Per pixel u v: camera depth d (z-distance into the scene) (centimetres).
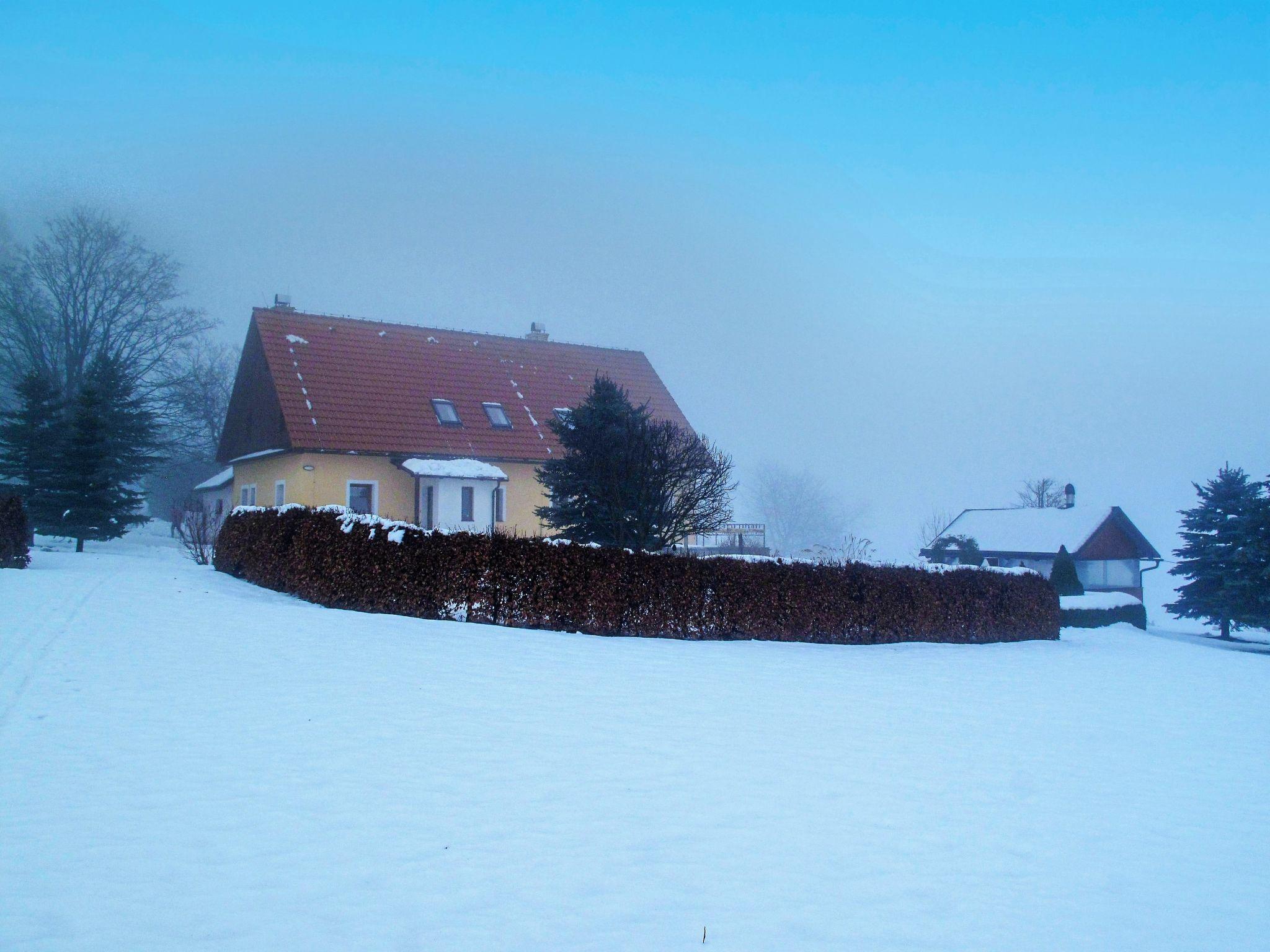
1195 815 706
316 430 2947
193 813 567
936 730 934
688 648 1362
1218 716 1151
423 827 565
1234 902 538
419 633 1230
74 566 1977
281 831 547
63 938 411
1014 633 1953
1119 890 546
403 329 3562
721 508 1883
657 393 3866
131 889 463
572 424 2077
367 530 1490
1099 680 1416
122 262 4484
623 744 780
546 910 467
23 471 3195
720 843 572
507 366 3619
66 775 621
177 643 1064
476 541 1405
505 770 686
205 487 4228
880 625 1711
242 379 3509
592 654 1198
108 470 3306
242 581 1883
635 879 511
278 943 417
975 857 583
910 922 480
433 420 3191
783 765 753
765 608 1576
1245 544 3934
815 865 548
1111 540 4638
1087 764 842
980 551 4616
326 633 1188
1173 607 4122
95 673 897
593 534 1942
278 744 712
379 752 709
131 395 4372
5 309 4262
